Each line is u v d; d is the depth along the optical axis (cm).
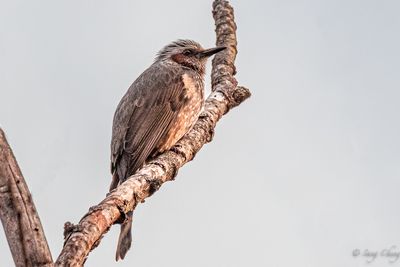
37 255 629
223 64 1344
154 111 1309
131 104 1321
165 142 1305
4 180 629
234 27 1407
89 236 734
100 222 777
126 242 962
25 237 629
